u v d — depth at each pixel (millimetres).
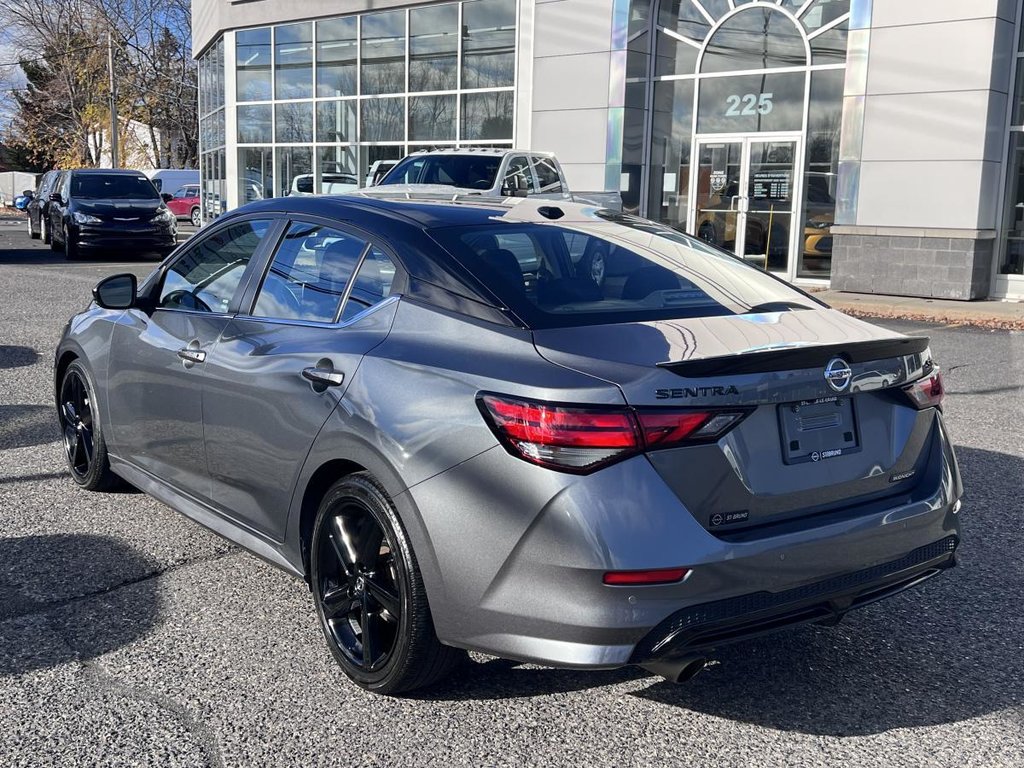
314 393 3459
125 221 20797
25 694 3293
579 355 2945
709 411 2816
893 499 3252
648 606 2758
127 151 56094
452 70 20625
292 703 3268
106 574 4289
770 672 3555
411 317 3361
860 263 15281
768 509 2953
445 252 3463
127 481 5016
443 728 3137
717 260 3961
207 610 3959
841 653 3709
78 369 5188
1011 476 5914
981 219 14242
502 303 3221
